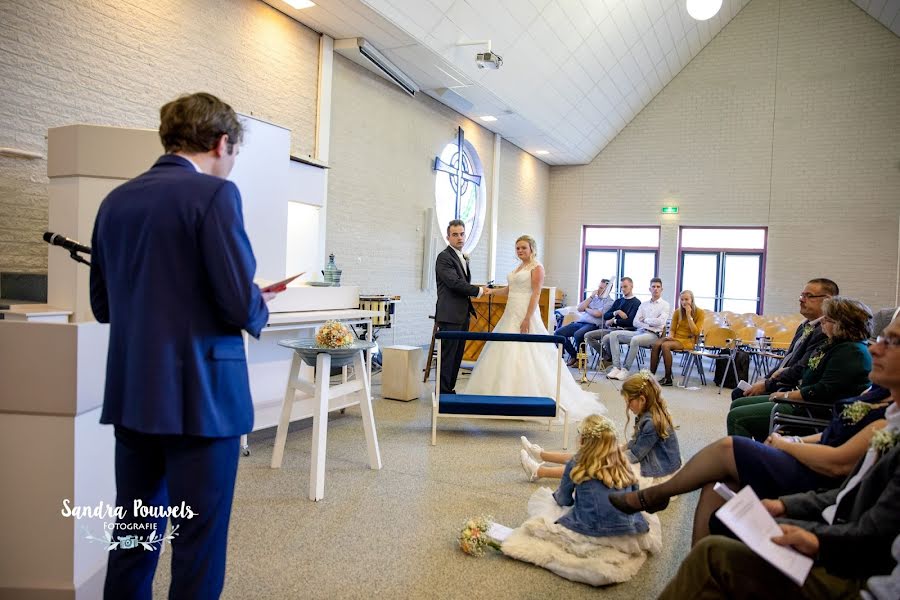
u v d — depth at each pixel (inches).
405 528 108.0
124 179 119.4
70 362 72.1
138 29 187.8
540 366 201.9
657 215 490.3
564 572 91.2
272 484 128.8
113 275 56.1
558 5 305.3
